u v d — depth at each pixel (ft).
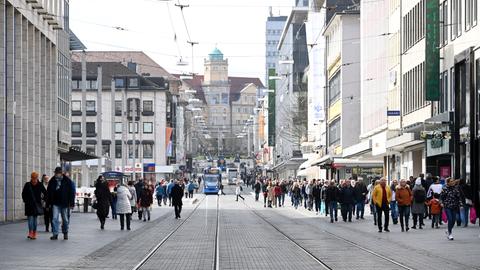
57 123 196.75
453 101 165.99
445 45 174.81
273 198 244.42
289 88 489.26
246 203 280.31
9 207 144.87
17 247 89.81
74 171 354.54
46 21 174.09
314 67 405.59
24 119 153.89
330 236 113.50
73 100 440.45
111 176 203.21
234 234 119.34
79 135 439.63
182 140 565.53
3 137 139.03
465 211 127.44
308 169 344.90
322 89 396.57
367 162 258.57
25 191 100.27
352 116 322.14
